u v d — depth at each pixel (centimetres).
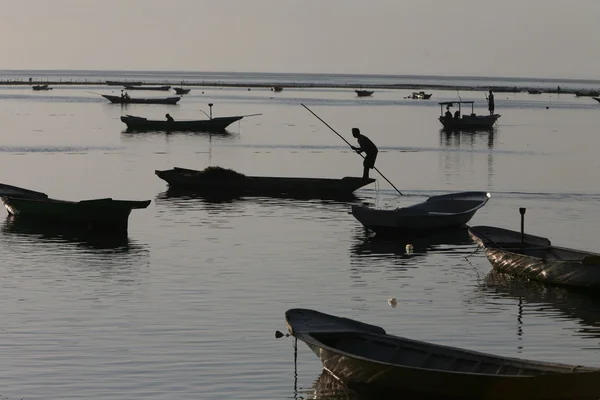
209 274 4312
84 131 13538
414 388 2664
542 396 2497
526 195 7119
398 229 5381
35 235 5366
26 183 7525
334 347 2950
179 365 3014
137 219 5947
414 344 2856
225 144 11631
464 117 14612
